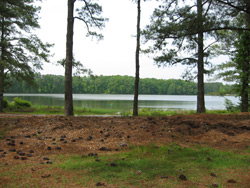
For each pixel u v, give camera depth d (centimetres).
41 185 312
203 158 451
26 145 545
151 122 797
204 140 616
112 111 2405
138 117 950
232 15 1085
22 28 2078
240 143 572
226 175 361
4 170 368
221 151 502
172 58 1428
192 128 734
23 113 2038
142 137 625
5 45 1797
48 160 433
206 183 328
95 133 677
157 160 432
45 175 345
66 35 1196
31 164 403
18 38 2019
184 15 1037
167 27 992
